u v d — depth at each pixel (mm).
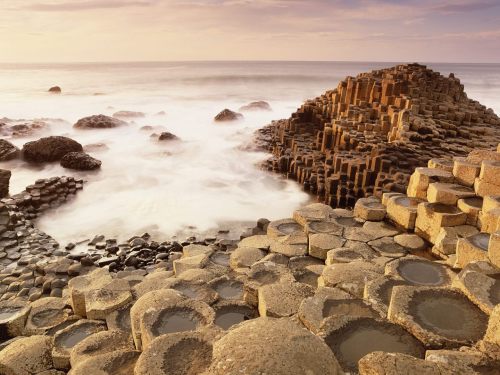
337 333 4195
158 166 19438
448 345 3957
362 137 17250
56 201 14117
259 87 68875
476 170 7836
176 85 69188
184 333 4121
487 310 4324
